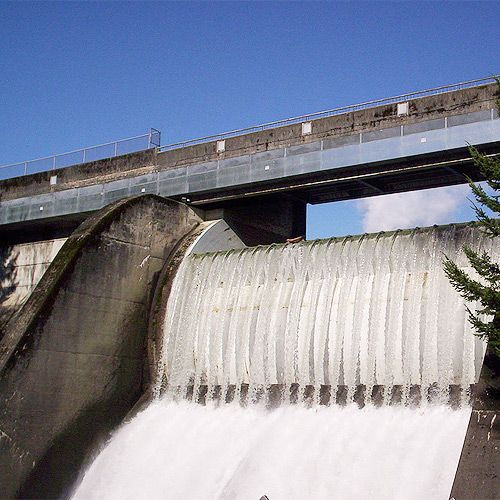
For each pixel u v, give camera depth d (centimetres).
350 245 2611
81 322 2769
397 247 2508
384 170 2834
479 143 2586
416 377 2342
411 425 2230
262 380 2653
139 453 2648
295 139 3030
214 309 2866
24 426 2564
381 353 2420
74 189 3734
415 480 2031
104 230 2880
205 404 2766
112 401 2842
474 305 2286
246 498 2241
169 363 2917
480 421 1842
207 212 3366
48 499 2611
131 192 3500
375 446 2202
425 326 2356
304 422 2430
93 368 2791
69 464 2681
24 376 2577
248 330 2741
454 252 2398
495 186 1898
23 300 3903
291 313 2647
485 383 1917
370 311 2473
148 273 3044
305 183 3038
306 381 2552
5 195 4003
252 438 2461
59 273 2725
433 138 2684
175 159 3388
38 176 3900
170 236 3166
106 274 2873
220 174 3206
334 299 2575
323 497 2147
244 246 3372
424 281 2416
